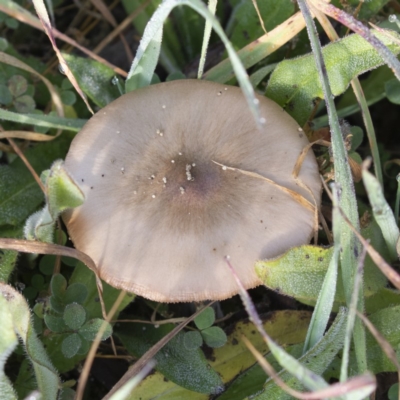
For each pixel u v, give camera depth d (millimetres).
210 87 208
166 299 190
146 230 193
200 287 190
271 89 221
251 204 197
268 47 228
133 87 224
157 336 223
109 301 218
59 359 216
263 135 203
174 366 209
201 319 213
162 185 198
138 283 190
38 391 187
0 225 228
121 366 230
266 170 200
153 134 203
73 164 201
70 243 232
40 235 200
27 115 224
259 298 240
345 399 173
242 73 173
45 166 240
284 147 202
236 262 192
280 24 223
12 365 226
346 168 197
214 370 208
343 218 188
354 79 222
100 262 193
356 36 210
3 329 185
